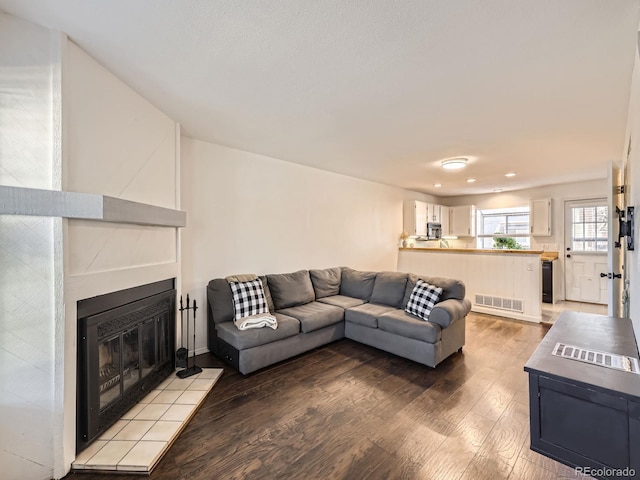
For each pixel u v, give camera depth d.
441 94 2.22
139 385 2.26
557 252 5.96
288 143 3.40
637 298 1.57
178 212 2.65
